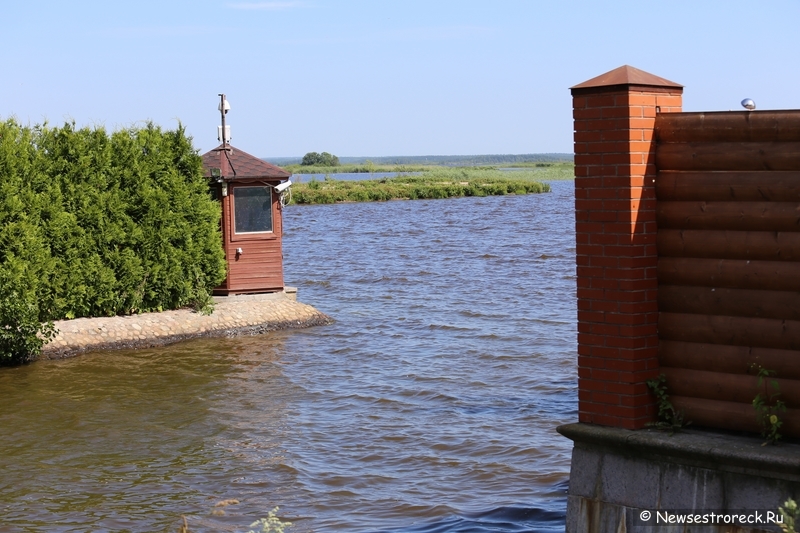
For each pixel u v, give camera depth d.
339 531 7.26
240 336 16.00
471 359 14.00
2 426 10.40
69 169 14.70
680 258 5.66
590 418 5.85
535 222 48.12
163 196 15.57
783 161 5.27
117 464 9.03
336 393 11.90
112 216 15.11
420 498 7.99
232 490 8.29
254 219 17.11
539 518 7.41
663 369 5.75
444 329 16.64
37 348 13.67
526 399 11.42
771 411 5.30
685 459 5.33
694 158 5.58
